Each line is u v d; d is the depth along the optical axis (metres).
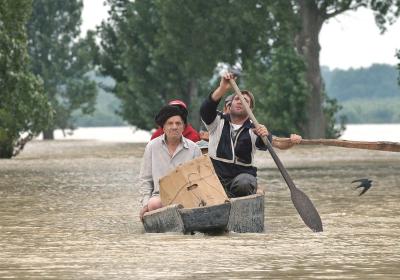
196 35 144.50
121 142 164.88
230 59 144.50
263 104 139.00
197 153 29.67
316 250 24.97
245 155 29.81
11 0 84.88
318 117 140.00
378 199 41.66
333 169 68.50
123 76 179.25
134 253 24.73
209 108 29.38
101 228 30.89
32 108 90.38
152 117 166.75
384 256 23.84
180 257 23.86
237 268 22.06
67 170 70.38
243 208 28.64
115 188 50.19
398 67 100.31
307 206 29.16
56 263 23.20
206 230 28.69
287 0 138.00
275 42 142.25
